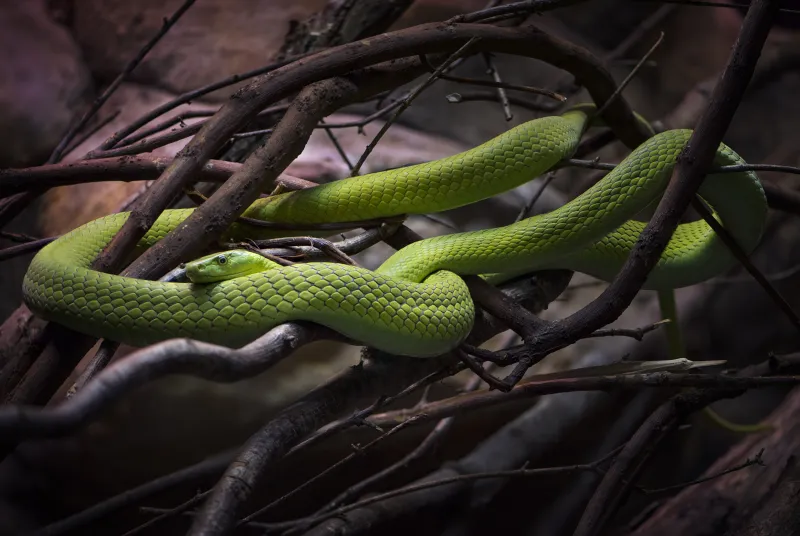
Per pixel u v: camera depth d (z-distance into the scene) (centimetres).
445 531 161
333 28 161
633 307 189
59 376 128
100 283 127
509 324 136
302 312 128
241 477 122
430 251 139
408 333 130
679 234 149
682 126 184
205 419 162
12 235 144
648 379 133
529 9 141
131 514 162
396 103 151
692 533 150
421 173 139
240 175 133
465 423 169
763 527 145
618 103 151
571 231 139
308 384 163
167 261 130
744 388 136
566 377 139
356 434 164
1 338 146
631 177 139
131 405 160
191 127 144
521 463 166
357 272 129
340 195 139
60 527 141
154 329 127
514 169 140
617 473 139
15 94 179
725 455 160
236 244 135
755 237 145
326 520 142
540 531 168
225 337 128
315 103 137
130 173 140
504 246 139
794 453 151
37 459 161
